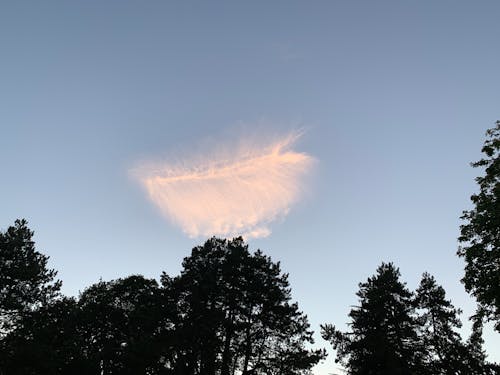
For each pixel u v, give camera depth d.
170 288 34.25
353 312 33.88
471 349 32.09
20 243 29.27
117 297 40.84
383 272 36.16
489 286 20.25
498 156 22.12
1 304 26.55
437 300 34.09
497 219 20.08
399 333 31.66
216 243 36.75
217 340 29.78
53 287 29.31
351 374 31.75
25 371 25.11
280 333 32.03
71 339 29.52
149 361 29.97
